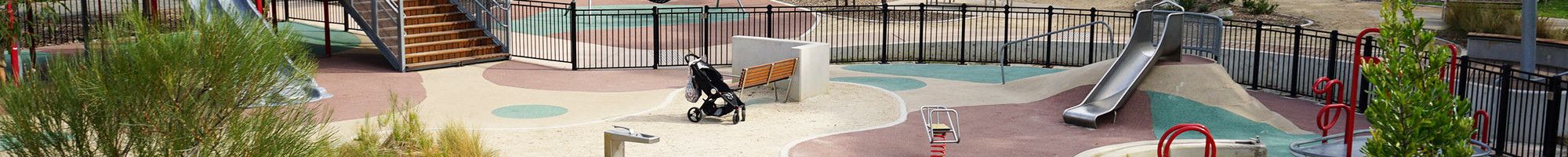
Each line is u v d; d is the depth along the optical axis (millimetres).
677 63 22219
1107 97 16359
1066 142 14117
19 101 6457
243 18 6750
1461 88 14773
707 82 15055
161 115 6297
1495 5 25312
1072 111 15570
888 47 24844
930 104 17359
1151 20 18047
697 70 15039
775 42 18125
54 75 6477
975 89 19000
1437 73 8031
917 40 27078
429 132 13336
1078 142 14133
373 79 19906
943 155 12797
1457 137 7742
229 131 6570
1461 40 25438
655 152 13086
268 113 6824
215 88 6406
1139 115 15867
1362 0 36562
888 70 22297
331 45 24875
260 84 6715
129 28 6379
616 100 17562
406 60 21156
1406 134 7707
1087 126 15234
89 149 6551
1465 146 8641
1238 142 13070
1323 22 31359
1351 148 12273
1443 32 26219
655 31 21688
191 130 6363
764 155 13055
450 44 22344
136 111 6273
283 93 7188
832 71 21953
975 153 13312
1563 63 19922
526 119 15867
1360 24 30688
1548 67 20031
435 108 16922
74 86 6414
